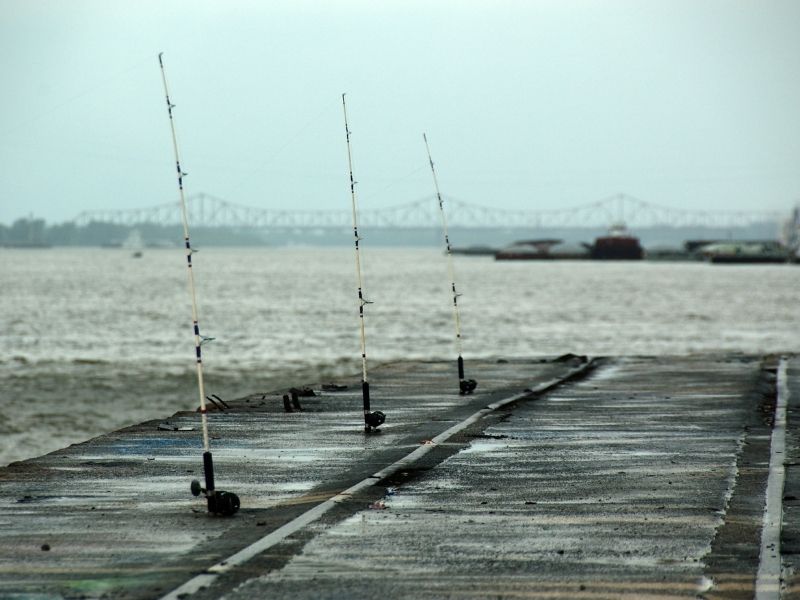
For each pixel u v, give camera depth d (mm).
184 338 169250
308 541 28281
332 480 36781
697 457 40906
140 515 31469
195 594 23688
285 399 54906
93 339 167750
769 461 39938
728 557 26703
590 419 51156
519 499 33594
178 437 46250
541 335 178125
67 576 25141
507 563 26203
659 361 83312
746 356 88188
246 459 40812
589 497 33844
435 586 24344
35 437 74750
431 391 63156
